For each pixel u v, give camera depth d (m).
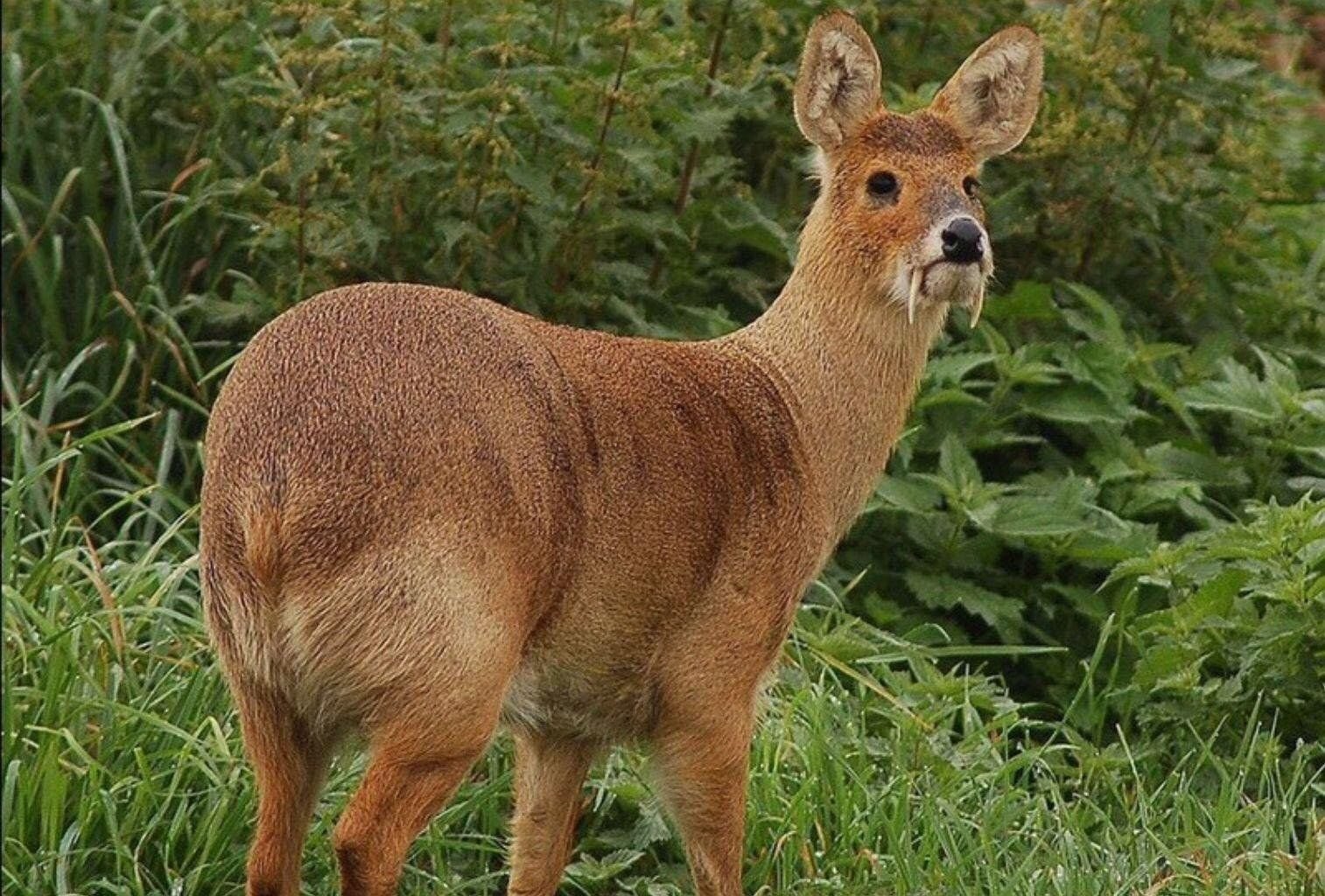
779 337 9.43
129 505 11.94
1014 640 11.53
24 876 8.83
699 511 8.70
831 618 11.48
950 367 12.16
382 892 7.85
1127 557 11.57
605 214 11.84
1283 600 10.54
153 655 9.92
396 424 7.73
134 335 12.20
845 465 9.46
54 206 12.29
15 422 11.37
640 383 8.72
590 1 12.07
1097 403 12.34
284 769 8.05
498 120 11.66
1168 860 9.27
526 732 8.91
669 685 8.80
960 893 9.16
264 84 12.32
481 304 8.33
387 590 7.67
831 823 9.91
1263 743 10.45
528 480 8.02
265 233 11.66
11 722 8.93
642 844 9.89
